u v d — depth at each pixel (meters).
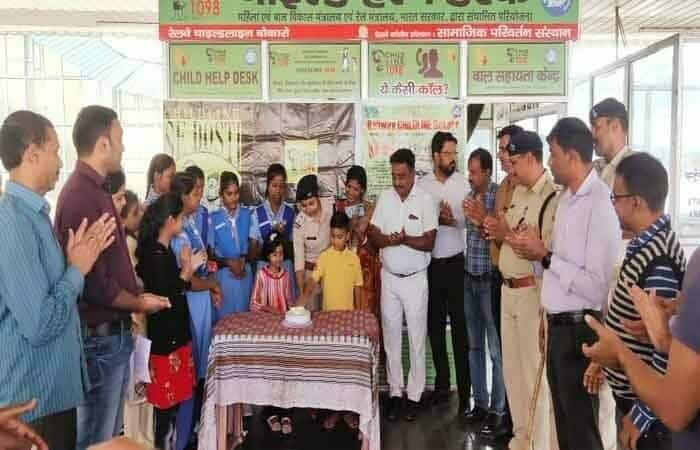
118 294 2.53
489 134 6.69
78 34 8.31
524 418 3.38
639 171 2.25
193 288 3.68
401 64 4.82
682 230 6.20
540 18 4.74
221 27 4.77
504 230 3.31
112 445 1.18
